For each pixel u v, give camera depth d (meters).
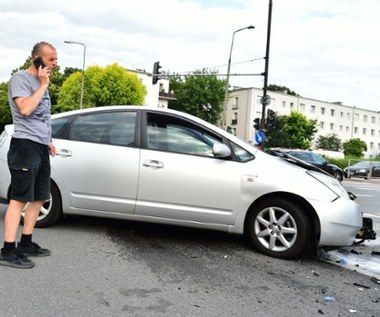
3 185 5.64
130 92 61.72
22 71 4.05
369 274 4.81
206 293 3.82
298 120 67.44
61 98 63.28
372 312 3.67
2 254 4.12
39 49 4.01
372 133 91.25
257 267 4.68
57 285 3.76
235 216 5.14
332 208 4.93
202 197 5.15
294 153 23.00
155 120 5.49
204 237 5.79
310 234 5.04
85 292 3.65
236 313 3.44
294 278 4.43
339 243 4.98
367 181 29.36
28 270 4.07
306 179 5.08
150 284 3.95
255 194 5.07
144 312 3.34
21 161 4.00
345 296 4.02
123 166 5.30
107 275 4.10
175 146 5.33
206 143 5.31
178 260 4.73
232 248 5.36
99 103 60.97
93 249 4.90
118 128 5.52
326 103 83.19
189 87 76.50
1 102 73.00
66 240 5.18
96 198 5.40
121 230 5.86
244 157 5.23
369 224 5.86
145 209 5.29
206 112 77.44
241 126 74.06
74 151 5.46
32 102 3.89
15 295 3.50
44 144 4.15
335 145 77.19
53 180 5.51
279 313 3.50
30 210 4.41
